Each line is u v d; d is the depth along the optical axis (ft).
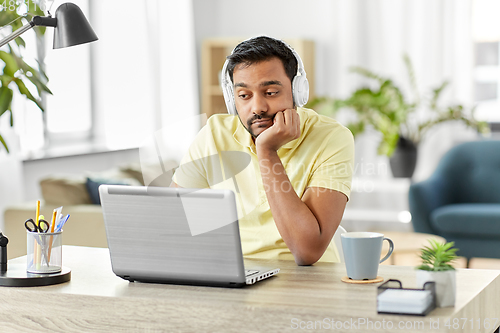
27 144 11.81
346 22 17.29
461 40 16.07
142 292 3.71
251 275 3.93
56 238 4.11
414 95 16.39
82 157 13.47
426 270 3.36
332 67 17.72
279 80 4.46
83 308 3.69
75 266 4.58
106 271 4.39
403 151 14.43
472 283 3.88
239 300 3.49
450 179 13.56
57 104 13.61
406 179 14.57
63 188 10.30
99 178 10.85
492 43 16.17
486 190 13.33
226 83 4.84
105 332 3.65
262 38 4.58
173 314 3.50
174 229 3.79
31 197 12.01
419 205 12.59
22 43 5.68
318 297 3.53
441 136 16.17
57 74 13.55
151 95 15.38
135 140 14.90
